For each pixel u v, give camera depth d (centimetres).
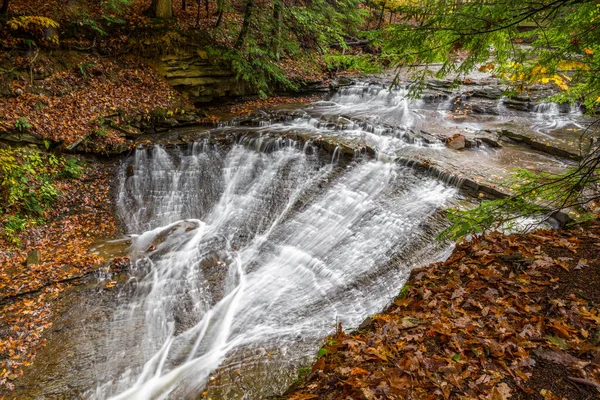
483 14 315
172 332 632
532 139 1091
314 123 1323
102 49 1290
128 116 1198
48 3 1257
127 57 1339
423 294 433
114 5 1315
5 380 523
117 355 583
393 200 862
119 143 1116
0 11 1106
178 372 554
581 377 291
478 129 1223
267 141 1167
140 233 898
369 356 341
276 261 807
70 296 683
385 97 1627
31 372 541
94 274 739
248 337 614
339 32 1820
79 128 1077
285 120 1398
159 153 1137
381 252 743
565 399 276
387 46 370
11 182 836
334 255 776
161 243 863
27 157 928
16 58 1079
